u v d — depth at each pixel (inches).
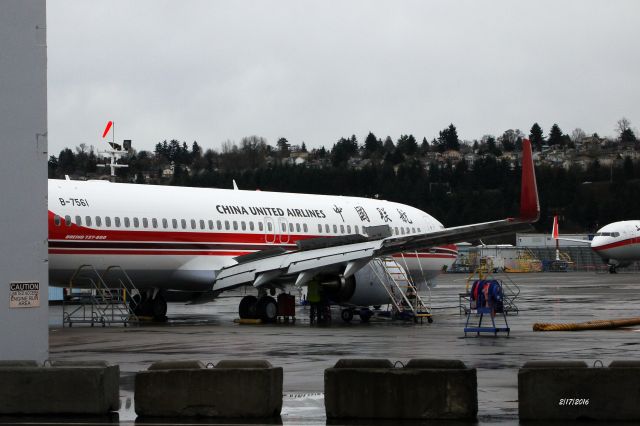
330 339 1306.6
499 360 1019.9
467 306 2137.1
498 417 686.5
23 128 829.8
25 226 829.8
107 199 1619.1
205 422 676.7
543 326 1461.6
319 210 1971.0
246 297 1747.0
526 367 689.0
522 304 2229.3
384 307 2084.2
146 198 1679.4
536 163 7455.7
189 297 1823.3
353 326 1608.0
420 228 2165.4
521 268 5290.4
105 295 1642.5
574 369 674.8
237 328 1553.9
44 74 839.1
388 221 2102.6
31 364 743.1
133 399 776.9
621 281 3686.0
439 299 2551.7
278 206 1897.1
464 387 679.1
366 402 686.5
